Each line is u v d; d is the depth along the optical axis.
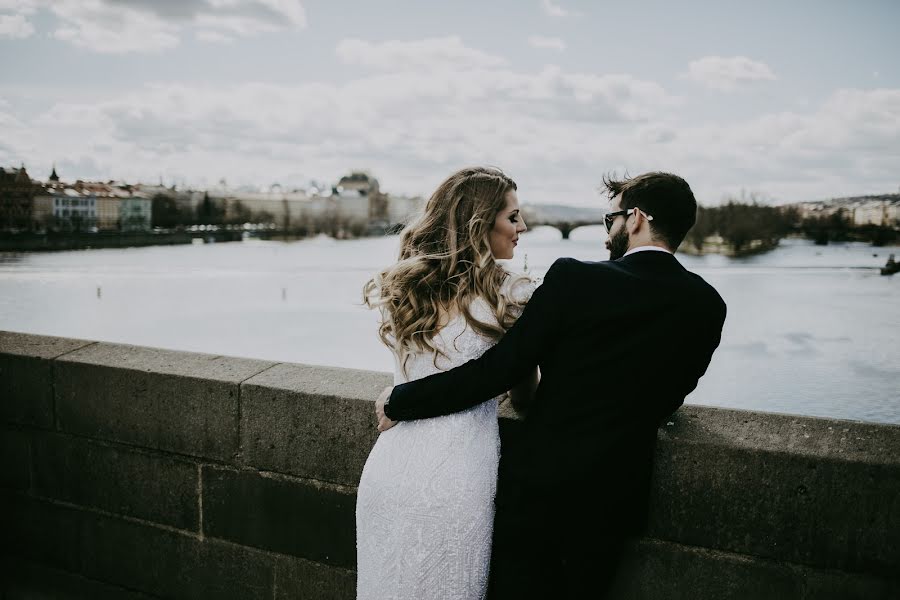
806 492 1.94
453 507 1.74
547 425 1.68
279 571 2.60
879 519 1.88
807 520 1.94
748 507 1.99
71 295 77.94
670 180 1.77
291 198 196.88
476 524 1.75
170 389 2.69
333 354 54.44
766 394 39.56
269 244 171.38
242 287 86.69
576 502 1.63
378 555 1.80
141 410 2.75
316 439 2.48
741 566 2.02
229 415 2.60
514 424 2.12
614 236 1.84
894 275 90.00
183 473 2.71
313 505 2.51
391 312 1.86
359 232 196.25
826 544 1.93
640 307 1.62
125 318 66.50
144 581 2.85
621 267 1.70
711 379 42.69
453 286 1.83
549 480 1.64
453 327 1.81
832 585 1.94
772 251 112.69
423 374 1.84
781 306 67.00
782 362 46.59
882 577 1.90
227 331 61.72
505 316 1.82
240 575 2.67
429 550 1.74
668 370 1.62
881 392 40.34
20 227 153.25
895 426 2.03
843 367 45.72
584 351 1.64
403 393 1.80
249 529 2.63
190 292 82.25
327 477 2.48
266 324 65.00
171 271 103.50
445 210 1.88
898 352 49.69
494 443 1.86
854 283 83.69
